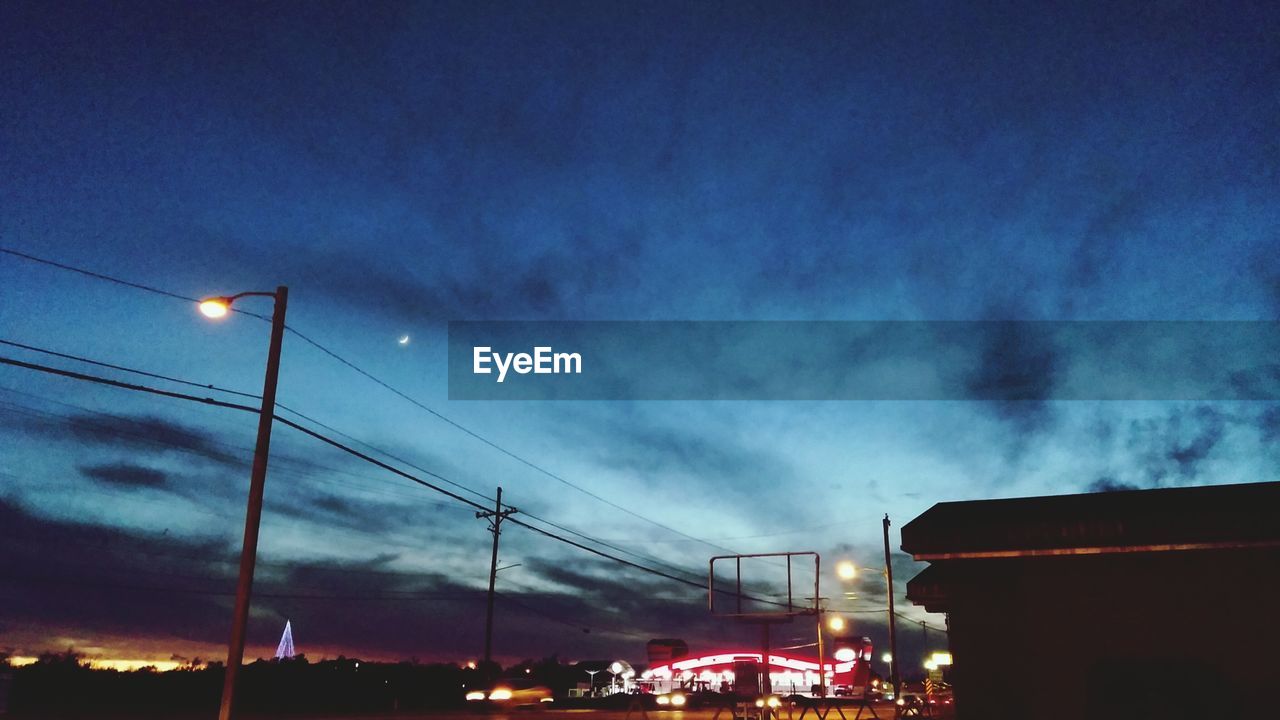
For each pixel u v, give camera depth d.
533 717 34.03
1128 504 10.00
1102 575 9.89
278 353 18.02
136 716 31.36
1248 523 9.15
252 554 16.84
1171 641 9.51
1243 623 9.31
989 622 10.20
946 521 10.39
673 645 67.56
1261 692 9.12
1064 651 9.84
